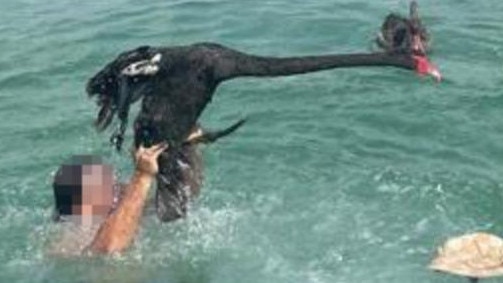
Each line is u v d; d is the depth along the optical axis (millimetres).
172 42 14562
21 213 9602
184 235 9008
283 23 15305
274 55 13953
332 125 11445
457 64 13383
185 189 8672
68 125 11648
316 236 9102
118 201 8703
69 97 12516
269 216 9469
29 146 11156
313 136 11180
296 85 12570
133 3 16672
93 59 13875
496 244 8180
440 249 8352
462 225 9250
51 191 10070
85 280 8344
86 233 8727
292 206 9656
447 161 10539
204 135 8266
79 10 16453
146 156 8297
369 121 11539
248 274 8508
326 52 14086
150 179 8398
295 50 14180
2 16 16297
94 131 11461
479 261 8039
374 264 8594
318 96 12234
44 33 15125
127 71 8039
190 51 7922
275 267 8602
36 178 10367
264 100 12164
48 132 11492
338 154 10750
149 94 8109
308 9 16000
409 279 8312
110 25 15406
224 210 9555
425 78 12727
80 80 13133
